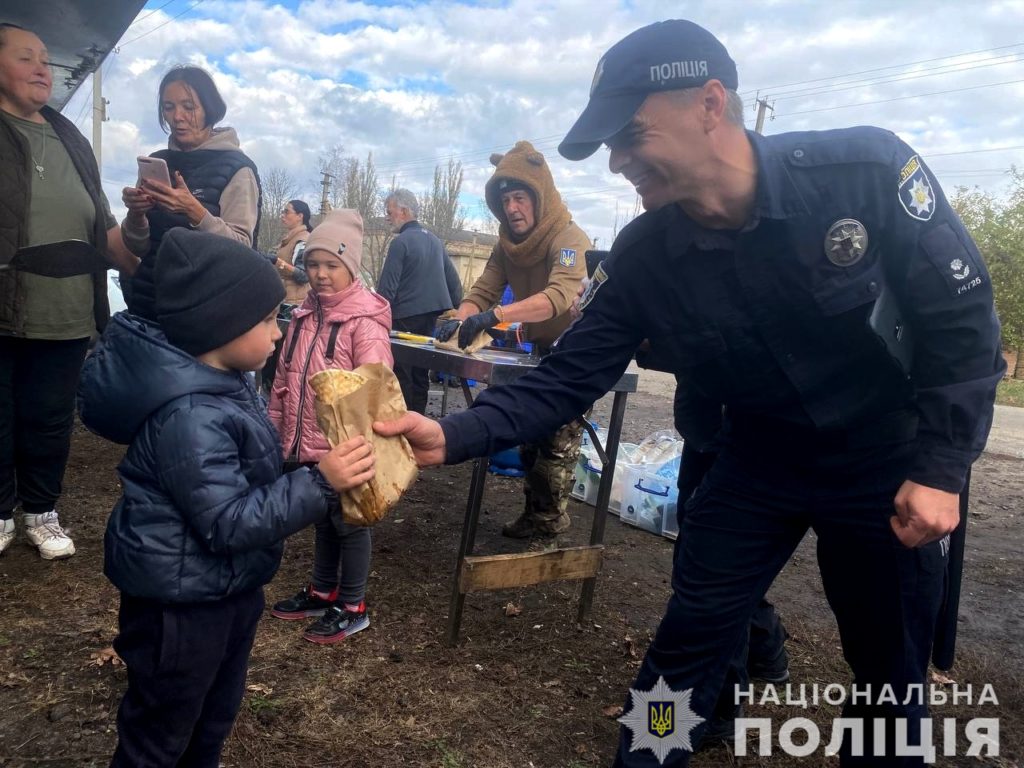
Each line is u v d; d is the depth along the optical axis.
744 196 1.44
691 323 1.60
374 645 2.70
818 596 3.56
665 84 1.38
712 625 1.77
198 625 1.55
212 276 1.53
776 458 1.69
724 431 1.89
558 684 2.56
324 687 2.41
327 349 2.73
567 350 1.82
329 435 1.54
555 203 3.16
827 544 1.69
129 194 2.99
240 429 1.58
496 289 3.67
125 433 1.55
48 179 2.90
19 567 3.07
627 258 1.69
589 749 2.23
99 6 3.63
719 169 1.42
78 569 3.11
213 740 1.73
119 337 1.54
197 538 1.53
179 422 1.48
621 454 4.69
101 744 2.05
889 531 1.57
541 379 1.82
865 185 1.41
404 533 3.93
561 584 3.41
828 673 2.79
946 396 1.41
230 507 1.48
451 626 2.71
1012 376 22.94
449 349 2.99
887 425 1.56
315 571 2.87
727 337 1.56
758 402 1.62
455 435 1.73
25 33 2.78
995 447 8.71
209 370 1.58
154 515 1.51
